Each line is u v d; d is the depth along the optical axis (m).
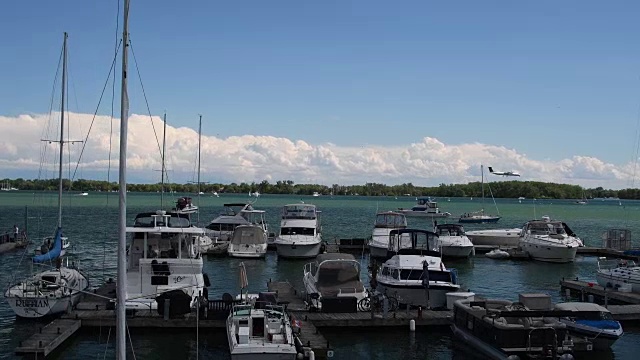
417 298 28.97
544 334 21.03
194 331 24.69
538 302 23.64
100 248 54.69
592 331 22.81
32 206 130.75
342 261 29.58
